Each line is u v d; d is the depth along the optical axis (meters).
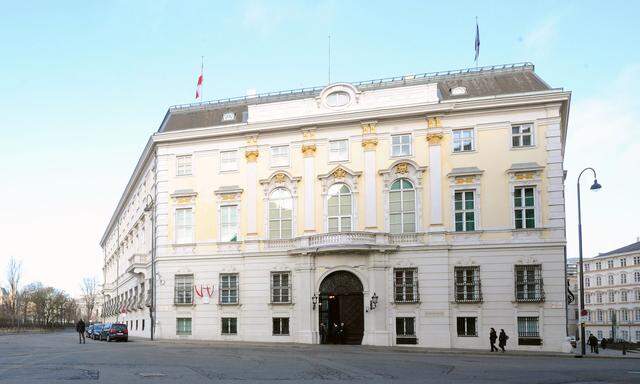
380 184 44.75
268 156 47.69
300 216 46.25
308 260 44.66
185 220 49.34
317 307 44.28
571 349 39.81
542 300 40.62
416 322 42.50
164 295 48.72
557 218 41.31
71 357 29.89
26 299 120.19
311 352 35.06
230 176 48.47
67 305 148.25
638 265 128.88
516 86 45.19
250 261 46.75
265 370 23.23
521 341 40.72
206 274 47.88
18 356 30.88
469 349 40.16
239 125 47.97
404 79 48.06
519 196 42.41
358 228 44.69
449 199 43.34
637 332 127.06
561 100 42.03
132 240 67.56
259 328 45.78
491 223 42.34
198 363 26.12
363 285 43.41
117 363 26.03
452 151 43.75
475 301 41.69
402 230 43.97
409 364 27.16
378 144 45.28
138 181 63.91
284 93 51.28
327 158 46.19
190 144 49.75
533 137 42.53
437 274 42.62
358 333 43.62
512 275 41.53
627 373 23.36
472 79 46.84
